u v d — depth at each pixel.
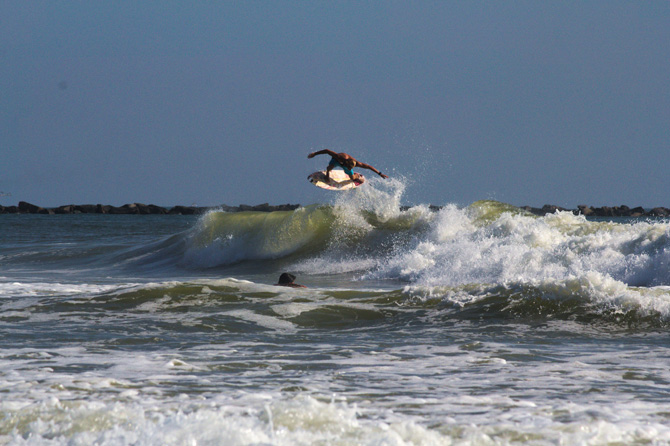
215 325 38.62
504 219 79.00
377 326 38.78
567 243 64.88
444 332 36.28
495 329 36.69
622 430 15.55
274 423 15.73
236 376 24.06
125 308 44.44
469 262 69.06
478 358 28.22
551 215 81.12
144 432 14.97
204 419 15.77
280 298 47.00
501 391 21.27
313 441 14.25
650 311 38.06
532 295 42.19
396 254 86.12
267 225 100.19
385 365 26.55
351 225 94.38
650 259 56.34
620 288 40.56
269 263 94.69
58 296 49.22
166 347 31.36
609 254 60.66
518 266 63.91
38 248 130.25
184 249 111.88
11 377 23.34
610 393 20.94
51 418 16.58
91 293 49.75
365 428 15.43
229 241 102.31
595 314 38.84
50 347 30.97
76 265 109.50
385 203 95.38
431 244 78.38
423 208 92.31
